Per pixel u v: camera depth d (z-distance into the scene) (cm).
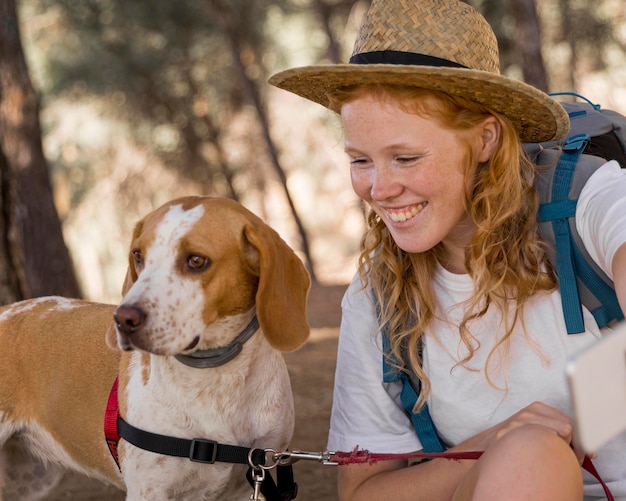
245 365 275
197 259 258
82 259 2423
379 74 217
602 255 211
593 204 216
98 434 304
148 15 1814
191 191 1984
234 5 1847
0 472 341
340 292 1127
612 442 229
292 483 288
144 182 2033
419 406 246
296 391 584
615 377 125
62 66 1847
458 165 226
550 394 232
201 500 288
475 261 229
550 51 1794
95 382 307
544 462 189
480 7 1583
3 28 772
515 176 226
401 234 233
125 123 1930
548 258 230
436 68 210
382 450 254
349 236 2942
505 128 228
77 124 2195
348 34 1862
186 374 271
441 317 242
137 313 247
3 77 781
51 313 336
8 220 592
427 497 231
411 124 221
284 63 1945
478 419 240
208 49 1912
